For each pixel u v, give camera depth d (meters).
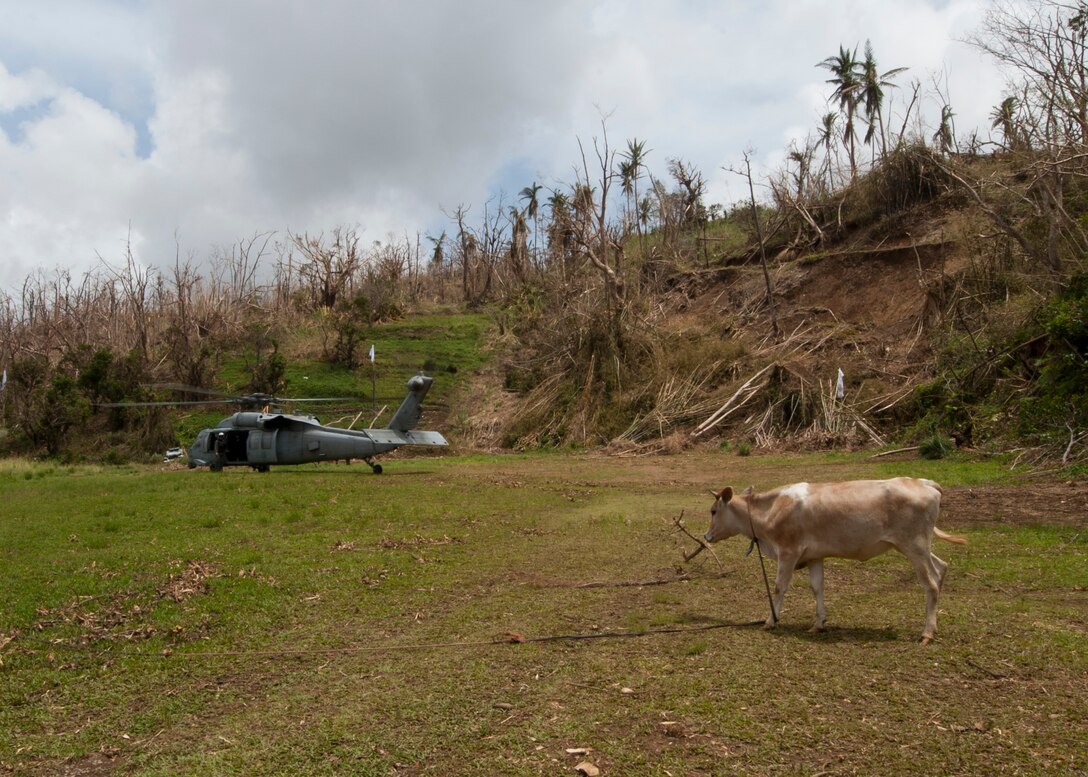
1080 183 28.92
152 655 6.68
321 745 4.84
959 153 41.62
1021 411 21.98
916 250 36.91
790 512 6.82
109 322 50.88
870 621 7.10
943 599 7.79
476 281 65.06
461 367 43.78
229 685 5.96
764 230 48.34
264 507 15.40
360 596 8.51
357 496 17.30
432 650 6.64
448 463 28.20
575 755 4.61
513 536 12.20
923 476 18.34
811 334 37.03
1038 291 25.92
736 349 35.94
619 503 16.06
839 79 51.66
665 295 46.03
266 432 24.44
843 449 27.47
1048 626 6.70
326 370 43.38
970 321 29.56
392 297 55.31
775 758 4.49
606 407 35.09
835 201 46.56
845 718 4.98
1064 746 4.52
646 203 57.56
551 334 40.84
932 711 5.05
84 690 5.93
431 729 5.02
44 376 37.94
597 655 6.36
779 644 6.48
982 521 12.35
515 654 6.45
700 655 6.26
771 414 31.14
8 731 5.23
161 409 35.16
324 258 54.94
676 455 29.39
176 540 11.61
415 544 11.49
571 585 8.93
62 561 10.05
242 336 47.72
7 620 7.58
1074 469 16.88
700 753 4.58
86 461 31.61
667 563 10.00
